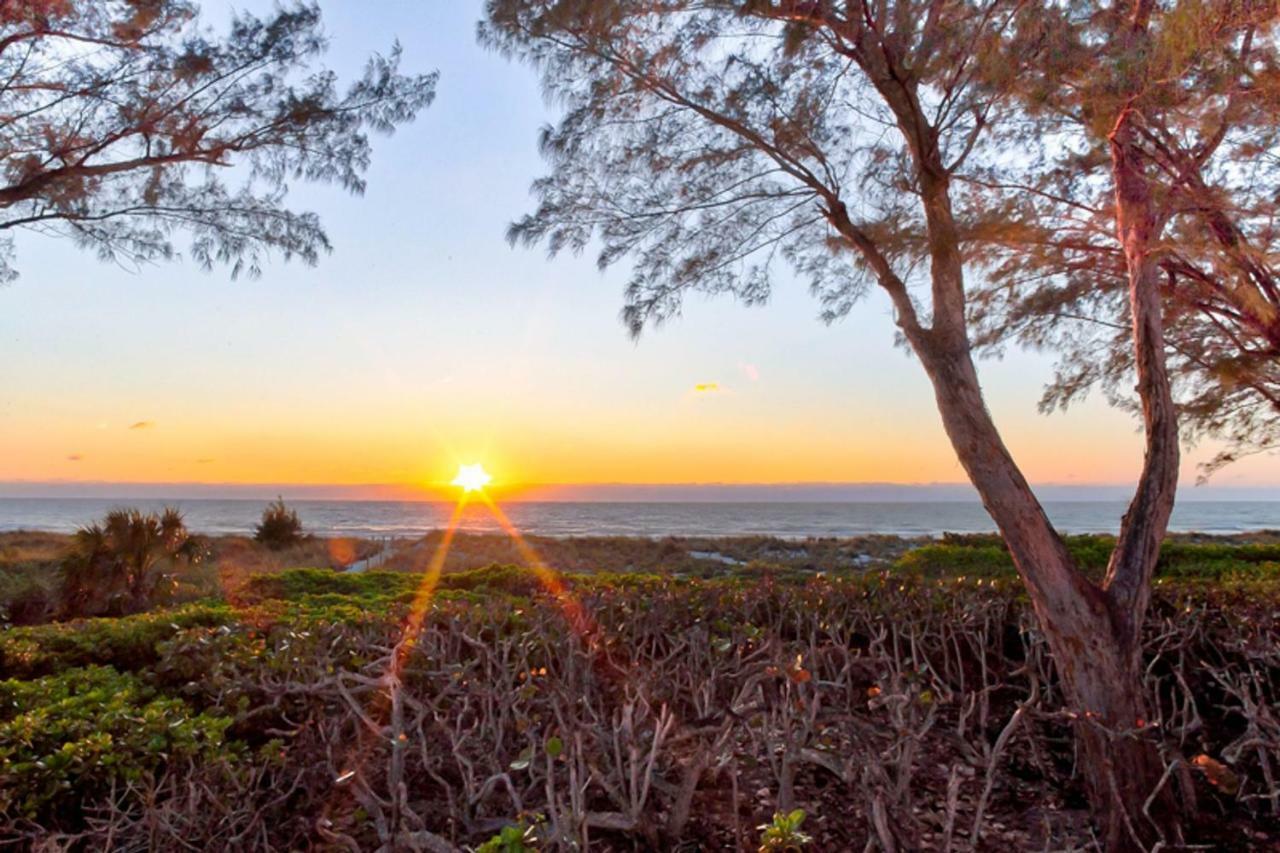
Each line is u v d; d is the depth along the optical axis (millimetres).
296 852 2738
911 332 4215
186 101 6129
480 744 3148
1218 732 4219
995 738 4078
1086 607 3514
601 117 4973
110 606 10352
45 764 2850
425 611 5039
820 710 3049
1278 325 5914
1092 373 8562
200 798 2793
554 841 2254
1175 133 4660
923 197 4371
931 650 5105
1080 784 3539
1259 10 3568
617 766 2793
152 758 3021
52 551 18531
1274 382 7297
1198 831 3182
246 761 3168
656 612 5023
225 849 2578
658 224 5324
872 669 3812
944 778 3543
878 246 5250
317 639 4348
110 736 3096
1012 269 6961
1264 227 4879
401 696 3066
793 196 5160
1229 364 7109
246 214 6613
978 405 3922
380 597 7344
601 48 4680
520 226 5309
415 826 2592
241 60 6160
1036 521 3680
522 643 4125
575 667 3896
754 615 5543
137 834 2682
